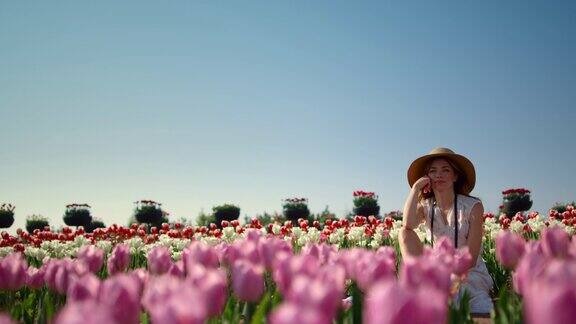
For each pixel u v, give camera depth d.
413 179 5.91
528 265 2.35
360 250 2.91
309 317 1.33
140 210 28.27
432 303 1.39
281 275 2.42
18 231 13.75
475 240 5.29
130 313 1.95
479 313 4.94
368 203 24.31
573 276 1.63
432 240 5.65
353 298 2.64
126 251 3.82
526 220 12.12
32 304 4.65
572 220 10.93
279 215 26.95
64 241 13.55
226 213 27.34
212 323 2.78
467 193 5.79
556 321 1.32
